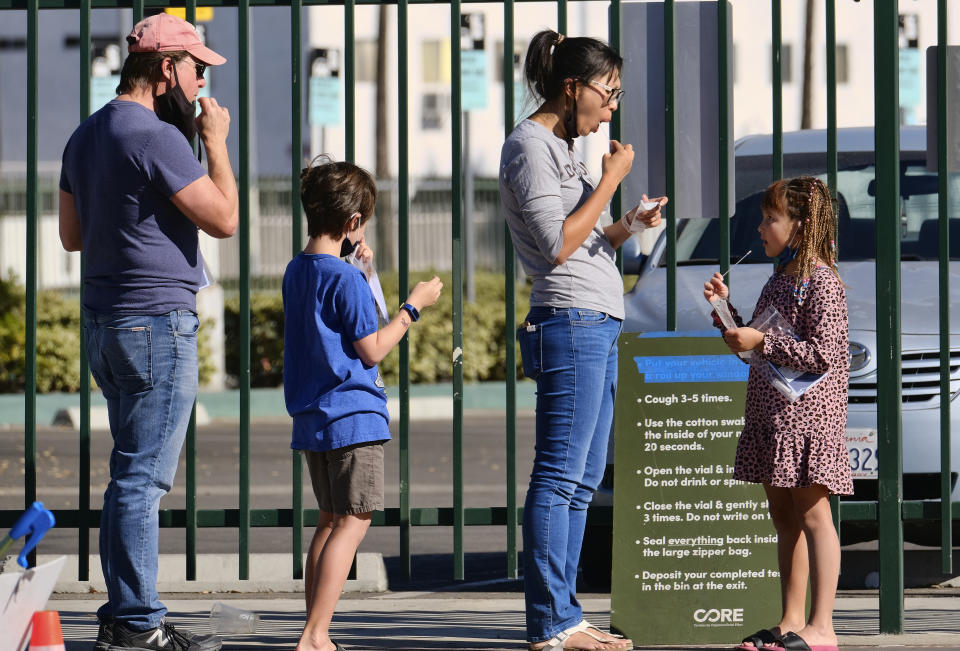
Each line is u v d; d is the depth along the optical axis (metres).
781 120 12.45
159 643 11.14
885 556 12.28
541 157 10.89
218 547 19.86
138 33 11.28
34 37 13.12
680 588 11.93
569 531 11.69
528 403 42.72
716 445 11.98
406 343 12.99
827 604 11.12
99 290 11.08
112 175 10.83
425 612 14.05
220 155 11.14
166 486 11.23
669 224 12.70
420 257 54.41
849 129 18.97
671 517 11.98
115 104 11.05
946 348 12.37
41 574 9.59
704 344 12.05
